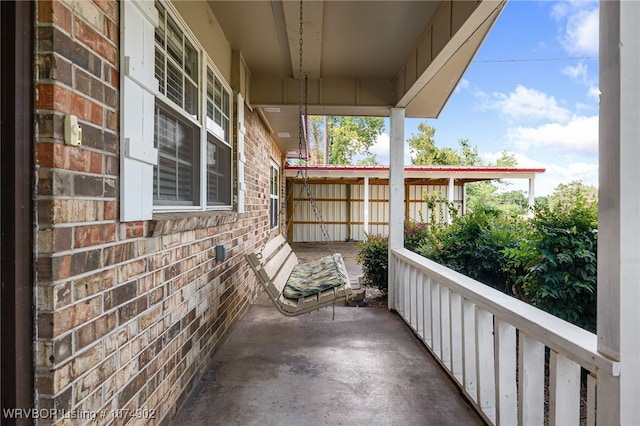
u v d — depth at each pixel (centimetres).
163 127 206
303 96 430
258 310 423
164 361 191
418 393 231
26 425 107
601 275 118
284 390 234
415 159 2833
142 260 167
